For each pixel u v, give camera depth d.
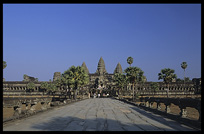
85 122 13.02
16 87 114.31
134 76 62.81
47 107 21.06
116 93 106.31
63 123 12.46
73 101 42.25
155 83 107.62
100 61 149.88
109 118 15.23
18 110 13.62
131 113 19.28
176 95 96.62
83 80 61.47
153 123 12.82
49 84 105.62
